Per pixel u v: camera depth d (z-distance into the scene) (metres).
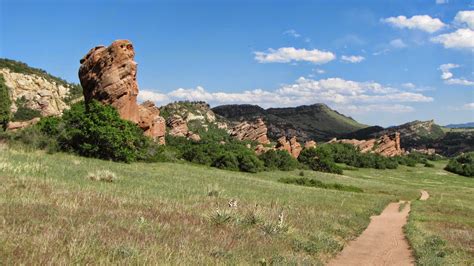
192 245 13.09
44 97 172.62
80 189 21.89
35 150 46.38
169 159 69.75
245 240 15.40
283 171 95.62
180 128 170.00
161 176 41.34
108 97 62.56
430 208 42.12
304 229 20.11
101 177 29.34
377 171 137.00
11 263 8.61
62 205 15.65
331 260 15.68
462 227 28.86
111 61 62.91
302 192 47.09
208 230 16.14
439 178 127.38
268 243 15.67
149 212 17.67
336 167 111.56
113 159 53.59
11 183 19.88
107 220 14.50
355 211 33.31
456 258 17.25
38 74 196.12
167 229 14.87
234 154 85.88
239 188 41.50
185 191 30.34
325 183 73.19
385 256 17.28
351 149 167.25
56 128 53.31
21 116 152.38
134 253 10.73
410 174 134.25
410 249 19.05
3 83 94.31
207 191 32.31
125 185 28.03
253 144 172.62
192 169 60.75
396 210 41.25
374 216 34.19
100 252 10.54
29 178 22.84
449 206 45.16
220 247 13.53
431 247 19.08
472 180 127.00
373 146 192.62
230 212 19.00
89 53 65.31
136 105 66.56
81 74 65.00
